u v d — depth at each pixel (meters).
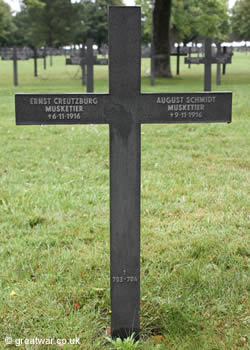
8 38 77.69
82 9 68.44
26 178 6.91
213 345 3.05
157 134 10.59
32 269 4.04
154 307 3.49
